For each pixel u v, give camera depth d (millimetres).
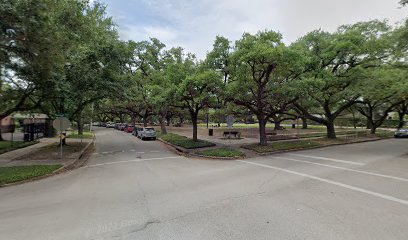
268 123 70500
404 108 31656
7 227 4945
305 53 18453
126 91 19000
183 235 4465
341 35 19516
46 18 9984
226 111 19188
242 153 15289
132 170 11031
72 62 15969
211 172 10406
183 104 22094
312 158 13734
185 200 6547
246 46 15922
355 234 4422
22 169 10836
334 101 23328
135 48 30188
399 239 4215
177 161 13656
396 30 18641
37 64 11219
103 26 17984
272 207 5902
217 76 16531
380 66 20938
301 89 15250
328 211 5594
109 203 6391
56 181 9281
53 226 4965
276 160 13312
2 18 8711
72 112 22312
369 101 25828
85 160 14477
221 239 4285
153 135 28469
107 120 102938
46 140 26203
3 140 24062
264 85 17234
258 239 4270
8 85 16141
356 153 15445
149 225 4938
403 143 21344
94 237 4441
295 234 4449
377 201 6289
